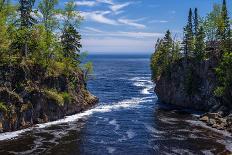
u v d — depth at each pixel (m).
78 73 96.19
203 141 59.44
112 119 77.44
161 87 109.69
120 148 55.25
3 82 66.50
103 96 115.38
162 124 72.75
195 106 94.25
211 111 85.50
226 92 84.69
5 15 71.81
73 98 84.69
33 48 78.19
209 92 91.31
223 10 101.88
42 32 78.56
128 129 67.94
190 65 99.31
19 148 53.94
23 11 81.00
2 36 68.50
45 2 78.94
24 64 72.69
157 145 57.12
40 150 53.25
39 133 63.28
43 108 73.25
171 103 103.00
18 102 67.00
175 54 122.56
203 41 100.31
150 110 90.00
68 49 96.00
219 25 102.12
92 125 71.00
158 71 136.38
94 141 59.00
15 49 73.69
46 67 79.31
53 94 76.50
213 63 93.38
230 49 94.81
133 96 117.44
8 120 63.59
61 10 81.81
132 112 86.56
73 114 83.00
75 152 52.78
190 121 76.19
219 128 68.00
